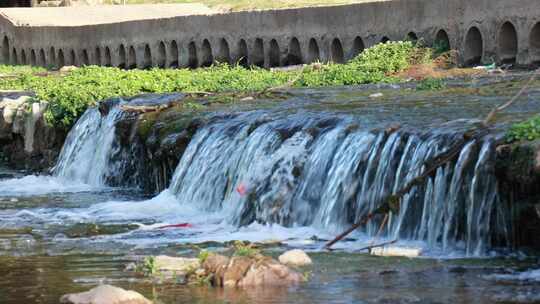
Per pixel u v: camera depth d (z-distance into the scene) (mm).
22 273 19172
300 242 20859
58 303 16625
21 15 71625
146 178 30375
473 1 37406
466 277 17281
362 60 38906
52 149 36281
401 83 33219
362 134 22266
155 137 29281
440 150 20125
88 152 33500
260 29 48562
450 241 19500
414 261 18625
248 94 32188
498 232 18922
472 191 19125
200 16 52812
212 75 40031
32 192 31234
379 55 38844
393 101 27297
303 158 23453
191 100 31797
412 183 20078
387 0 41531
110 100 33406
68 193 30703
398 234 20312
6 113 37656
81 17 71375
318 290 16828
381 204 20547
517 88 28094
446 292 16375
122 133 31328
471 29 37719
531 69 34625
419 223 20078
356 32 42875
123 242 22000
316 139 23625
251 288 17141
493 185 18922
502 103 24859
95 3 78125
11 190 31812
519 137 19031
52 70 60375
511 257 18656
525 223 18578
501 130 19891
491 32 36750
